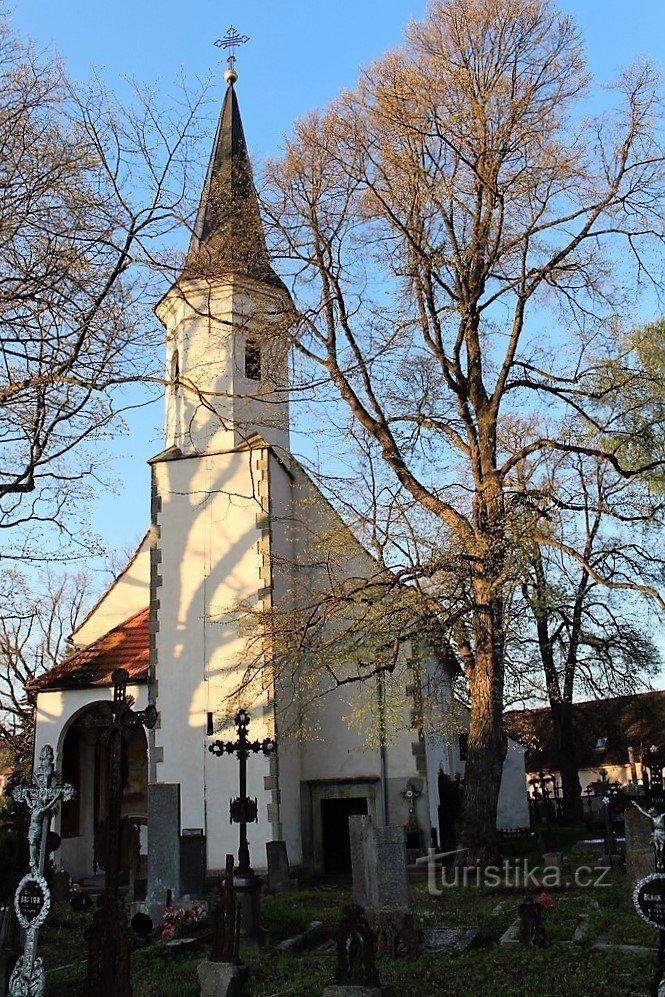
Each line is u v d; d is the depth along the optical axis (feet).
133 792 82.89
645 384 68.80
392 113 66.28
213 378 82.33
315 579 80.74
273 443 83.51
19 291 48.67
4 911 40.22
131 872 69.21
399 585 62.28
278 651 65.21
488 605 62.03
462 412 69.56
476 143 65.67
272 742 52.24
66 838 79.51
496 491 63.87
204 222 82.74
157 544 80.02
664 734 160.04
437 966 35.73
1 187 46.52
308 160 68.64
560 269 68.64
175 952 40.45
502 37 65.98
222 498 79.77
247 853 49.03
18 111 47.19
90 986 30.30
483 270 68.74
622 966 33.24
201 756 73.82
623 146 66.23
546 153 65.36
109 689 79.36
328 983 33.81
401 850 43.04
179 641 77.20
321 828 76.95
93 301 48.29
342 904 55.21
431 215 68.18
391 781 76.54
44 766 32.09
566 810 112.78
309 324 68.54
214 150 93.09
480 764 63.82
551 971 33.55
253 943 42.27
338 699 79.15
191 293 74.33
